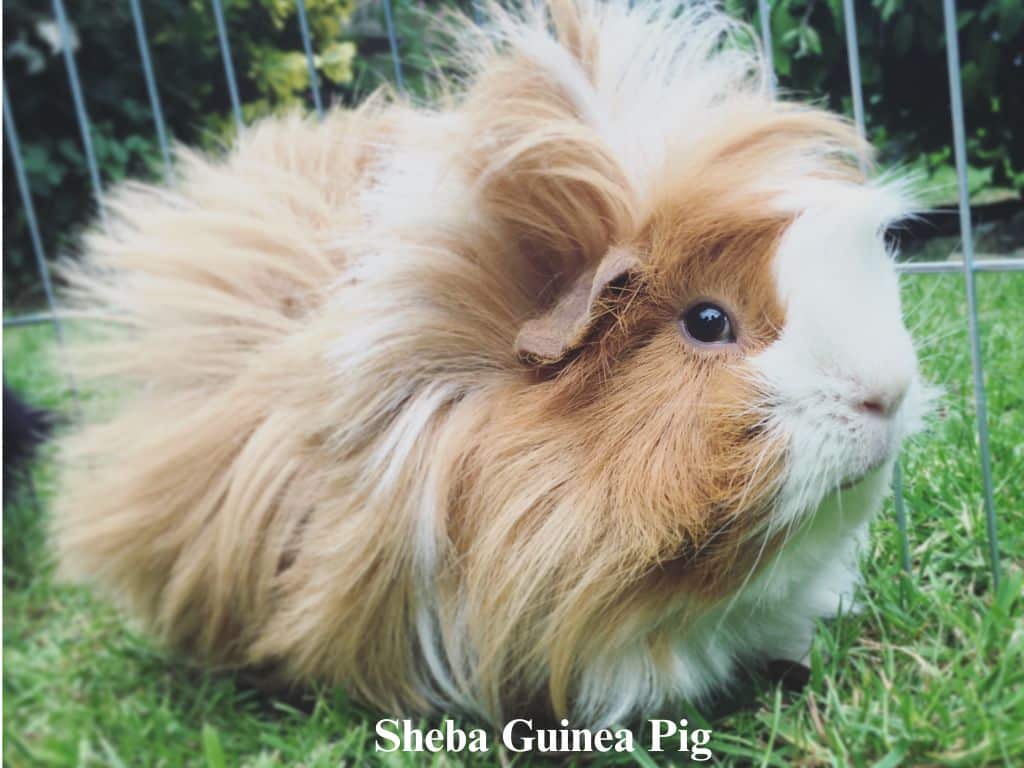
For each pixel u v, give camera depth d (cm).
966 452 31
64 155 83
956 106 23
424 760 23
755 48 28
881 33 61
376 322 22
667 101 21
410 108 31
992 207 76
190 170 34
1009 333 41
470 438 21
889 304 20
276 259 27
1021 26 61
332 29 89
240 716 26
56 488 37
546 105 21
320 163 31
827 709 22
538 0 26
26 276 86
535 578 20
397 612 23
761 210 19
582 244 21
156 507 27
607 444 20
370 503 22
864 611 26
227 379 27
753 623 24
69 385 39
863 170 24
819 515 20
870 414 19
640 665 22
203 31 84
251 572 25
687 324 20
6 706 27
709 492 19
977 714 21
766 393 19
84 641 31
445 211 21
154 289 29
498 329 21
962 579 27
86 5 81
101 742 24
